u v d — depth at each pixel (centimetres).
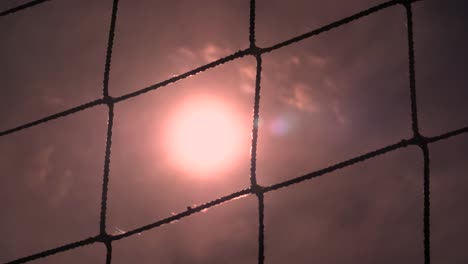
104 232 165
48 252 160
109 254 164
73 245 161
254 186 161
